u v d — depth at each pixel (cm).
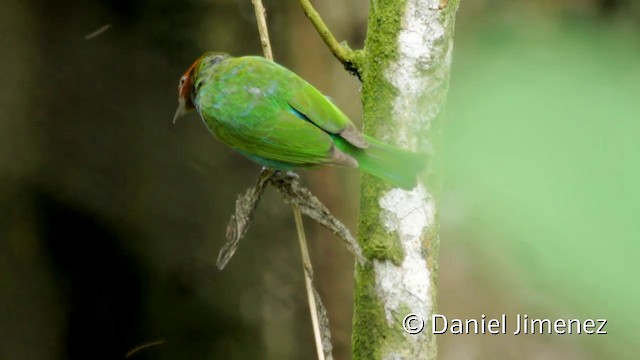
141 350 1298
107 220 1272
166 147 1232
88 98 1223
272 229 1176
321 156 608
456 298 1099
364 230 526
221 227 1234
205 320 1249
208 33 1186
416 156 489
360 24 1127
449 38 512
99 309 1316
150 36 1203
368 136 523
